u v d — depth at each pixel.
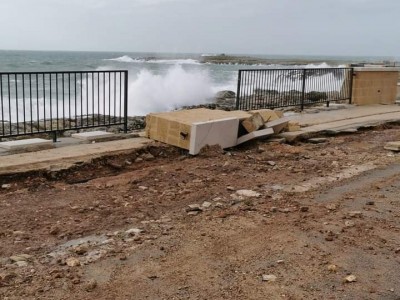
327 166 7.93
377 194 6.34
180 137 8.44
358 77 16.03
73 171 7.07
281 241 4.70
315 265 4.18
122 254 4.34
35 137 9.35
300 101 14.77
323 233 4.92
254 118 9.23
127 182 6.74
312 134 10.39
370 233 4.94
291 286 3.79
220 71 63.28
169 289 3.71
